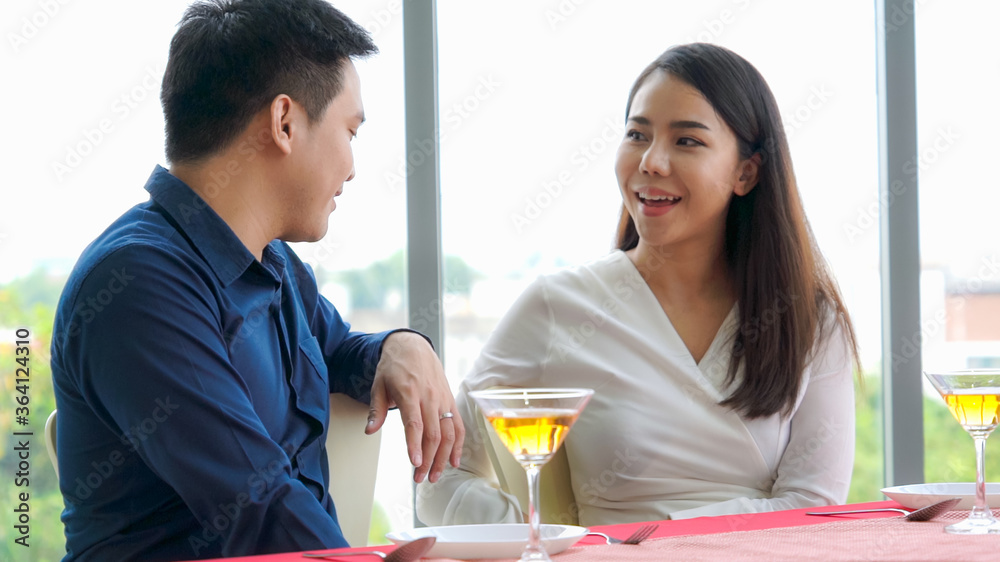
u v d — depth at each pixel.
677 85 1.72
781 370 1.71
